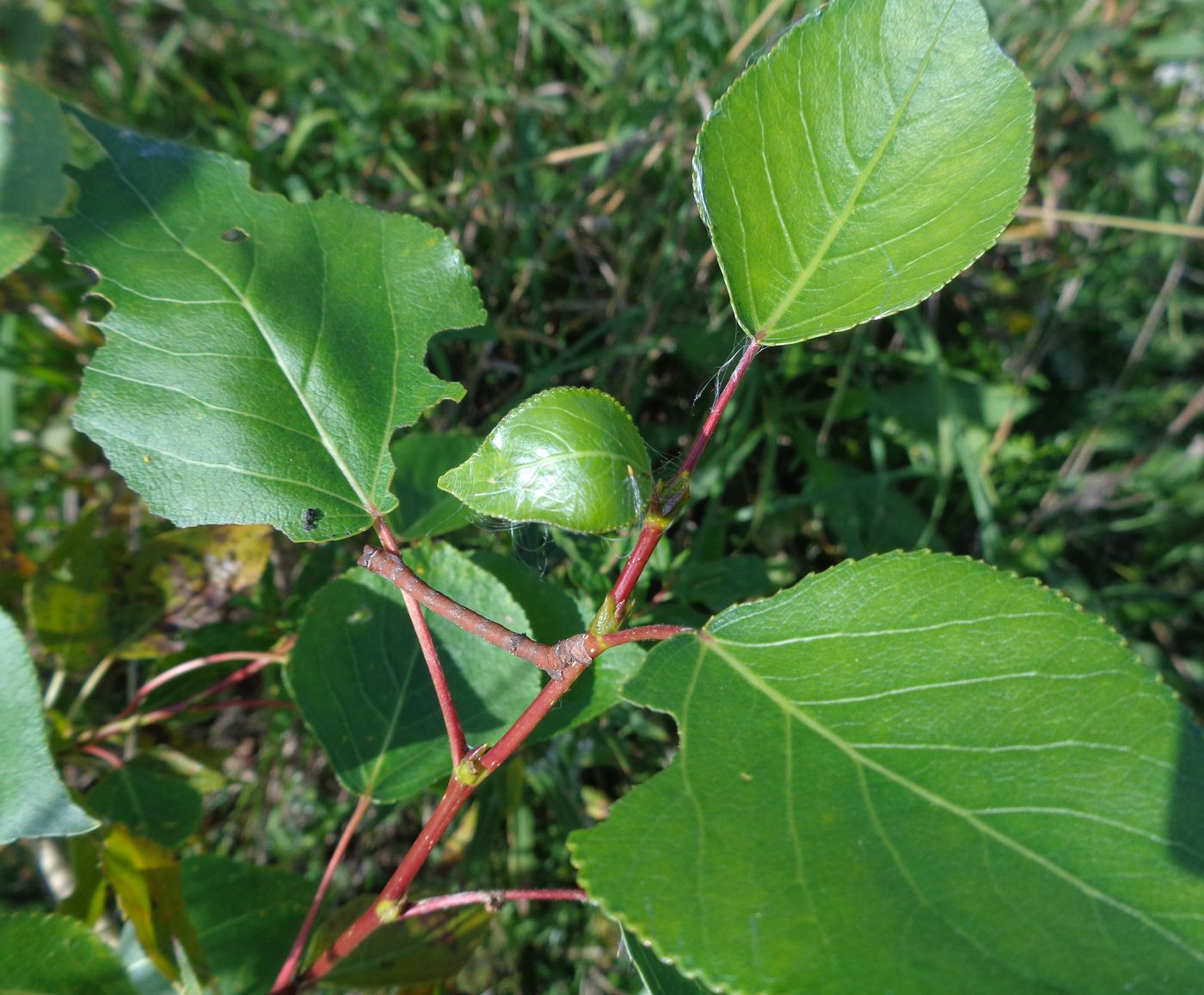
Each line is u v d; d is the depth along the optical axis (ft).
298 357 0.64
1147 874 0.42
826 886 0.42
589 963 1.03
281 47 1.41
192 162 0.69
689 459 0.52
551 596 0.79
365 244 0.69
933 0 0.53
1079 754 0.45
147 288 0.64
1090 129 1.42
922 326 1.26
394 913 0.60
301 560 1.14
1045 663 0.48
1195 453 1.29
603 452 0.46
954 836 0.43
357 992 0.88
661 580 1.03
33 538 1.19
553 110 1.39
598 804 1.11
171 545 0.89
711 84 1.27
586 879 0.42
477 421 1.25
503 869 1.07
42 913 0.63
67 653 0.88
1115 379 1.40
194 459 0.61
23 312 1.20
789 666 0.50
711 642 0.51
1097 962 0.39
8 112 0.75
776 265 0.56
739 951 0.40
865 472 1.29
